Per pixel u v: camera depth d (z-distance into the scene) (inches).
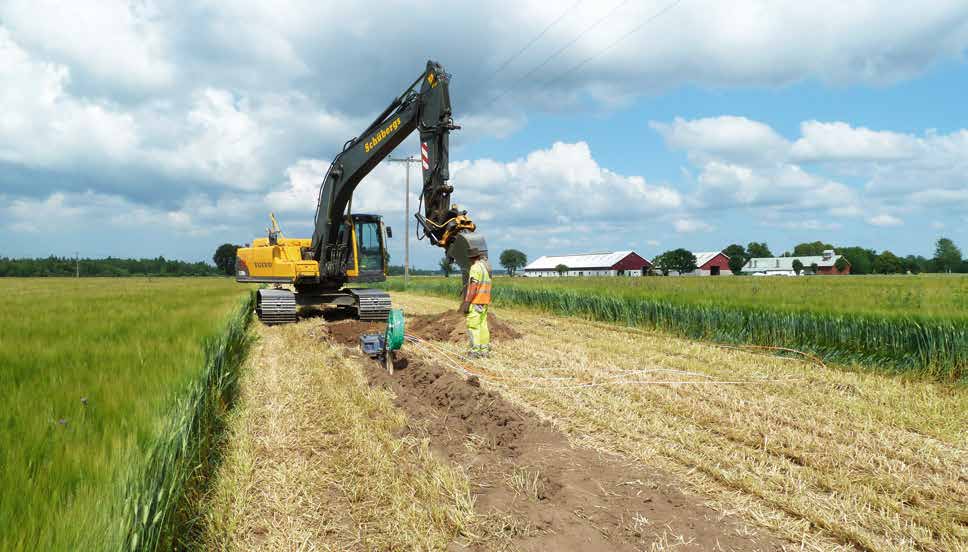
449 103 459.8
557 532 145.1
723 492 169.2
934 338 330.6
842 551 137.9
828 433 220.4
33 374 206.7
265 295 588.4
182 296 805.9
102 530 90.7
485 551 136.4
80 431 137.6
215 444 199.6
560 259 4188.0
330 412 245.4
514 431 221.0
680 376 321.1
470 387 269.7
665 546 138.6
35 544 86.4
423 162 477.4
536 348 421.1
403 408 257.1
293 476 175.5
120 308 539.5
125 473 110.8
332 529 146.2
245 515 152.2
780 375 326.0
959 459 194.7
